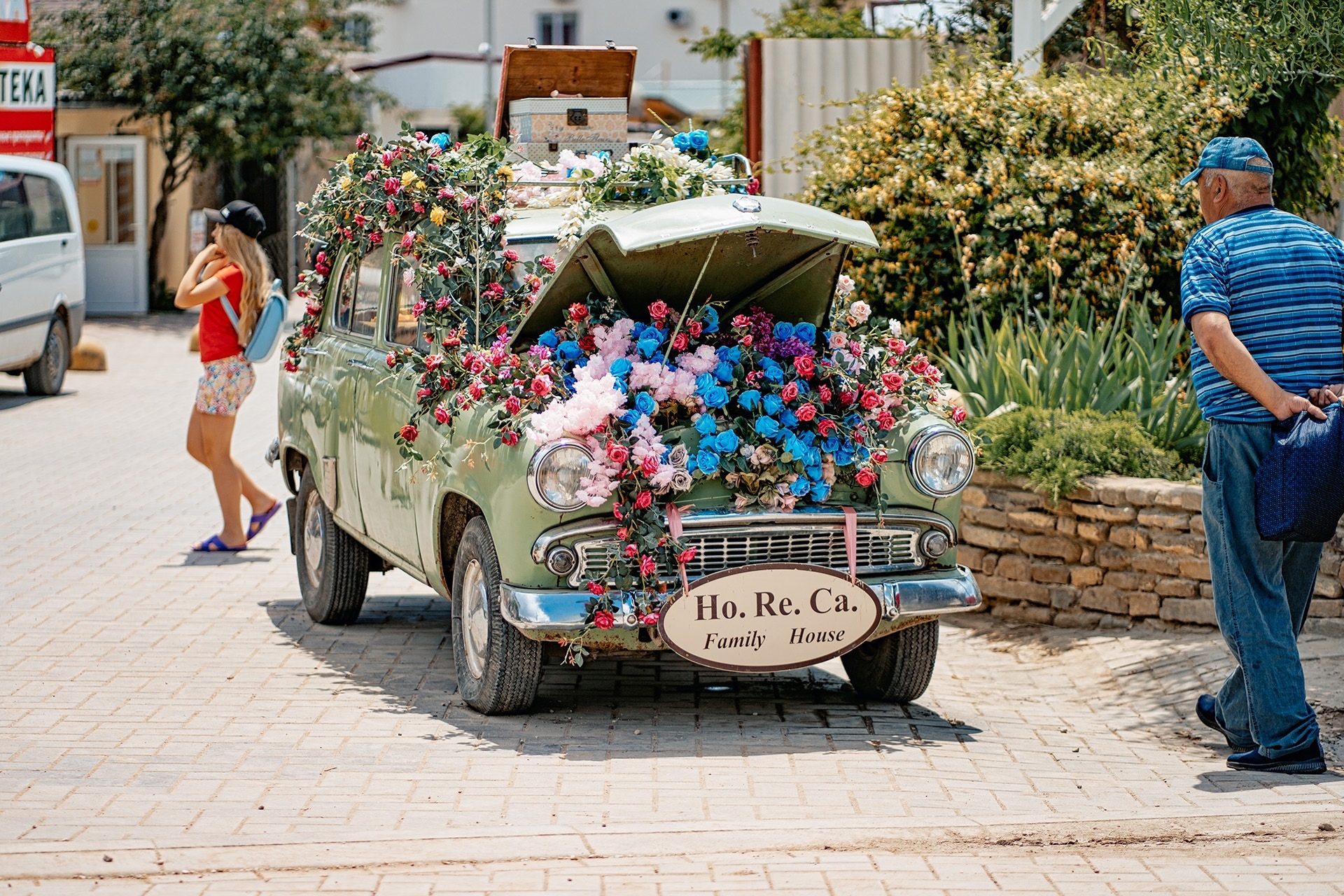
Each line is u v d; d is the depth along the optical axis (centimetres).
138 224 2572
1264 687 514
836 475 553
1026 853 437
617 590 529
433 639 729
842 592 545
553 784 500
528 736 559
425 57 3975
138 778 503
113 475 1203
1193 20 725
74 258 1727
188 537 975
